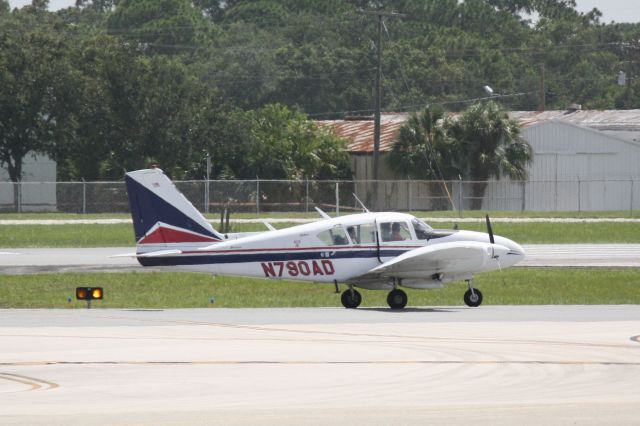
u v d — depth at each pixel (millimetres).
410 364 47000
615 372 45094
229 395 40375
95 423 35094
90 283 90312
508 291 88312
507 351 50656
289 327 60250
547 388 41656
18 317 65438
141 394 40625
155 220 73938
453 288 90312
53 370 45469
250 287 90188
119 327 59906
